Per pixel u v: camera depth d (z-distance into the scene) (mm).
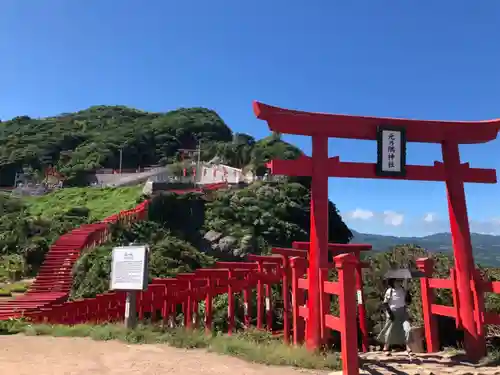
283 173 9062
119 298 16438
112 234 34906
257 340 11352
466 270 9359
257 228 45312
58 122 126312
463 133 10109
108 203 54594
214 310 18469
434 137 10047
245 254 41344
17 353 8477
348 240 54594
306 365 7730
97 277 24719
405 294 8883
